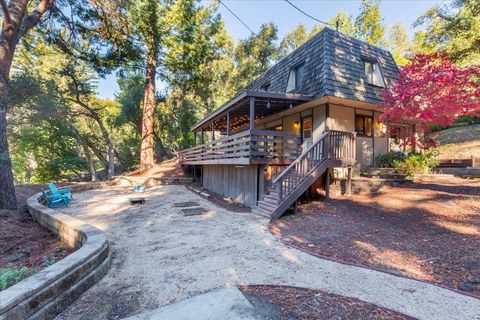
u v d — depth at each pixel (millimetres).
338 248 4273
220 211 7879
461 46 14562
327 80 8477
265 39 26922
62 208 8469
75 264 2906
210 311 2465
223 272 3455
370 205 6664
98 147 25219
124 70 16719
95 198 10594
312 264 3686
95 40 13180
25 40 12992
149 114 17906
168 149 27219
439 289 2902
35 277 2533
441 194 6734
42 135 20109
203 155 12586
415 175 9086
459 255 3656
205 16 19547
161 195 11562
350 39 9977
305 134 10688
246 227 5816
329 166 7457
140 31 14656
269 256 4023
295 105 9781
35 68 17203
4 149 7188
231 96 27031
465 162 10047
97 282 3242
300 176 6988
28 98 14062
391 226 5141
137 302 2738
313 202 7559
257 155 7715
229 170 10625
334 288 2963
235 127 17219
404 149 10805
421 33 21172
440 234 4484
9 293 2189
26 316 2207
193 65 18094
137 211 7957
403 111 7605
